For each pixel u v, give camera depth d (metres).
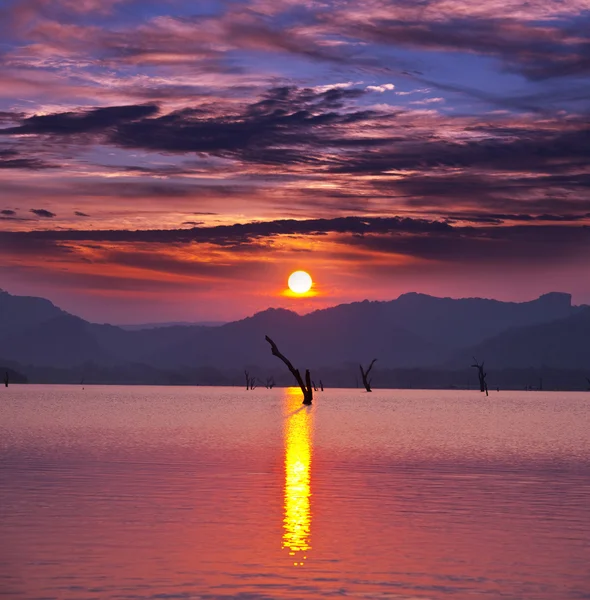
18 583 18.09
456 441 59.41
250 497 30.30
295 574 19.06
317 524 25.11
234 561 20.27
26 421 83.94
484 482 35.16
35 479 34.84
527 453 49.59
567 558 20.83
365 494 31.30
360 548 21.83
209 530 24.00
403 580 18.64
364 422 86.94
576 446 55.44
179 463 41.59
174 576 18.75
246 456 45.81
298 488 32.75
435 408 138.50
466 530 24.33
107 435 63.09
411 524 25.23
